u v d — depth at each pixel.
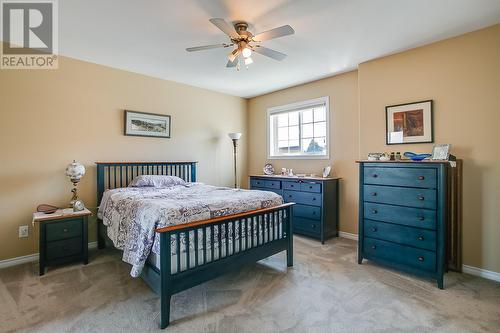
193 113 4.66
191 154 4.64
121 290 2.39
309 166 4.51
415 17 2.41
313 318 1.97
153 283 2.06
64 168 3.33
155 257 2.07
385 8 2.26
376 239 2.90
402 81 3.19
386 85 3.32
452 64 2.82
